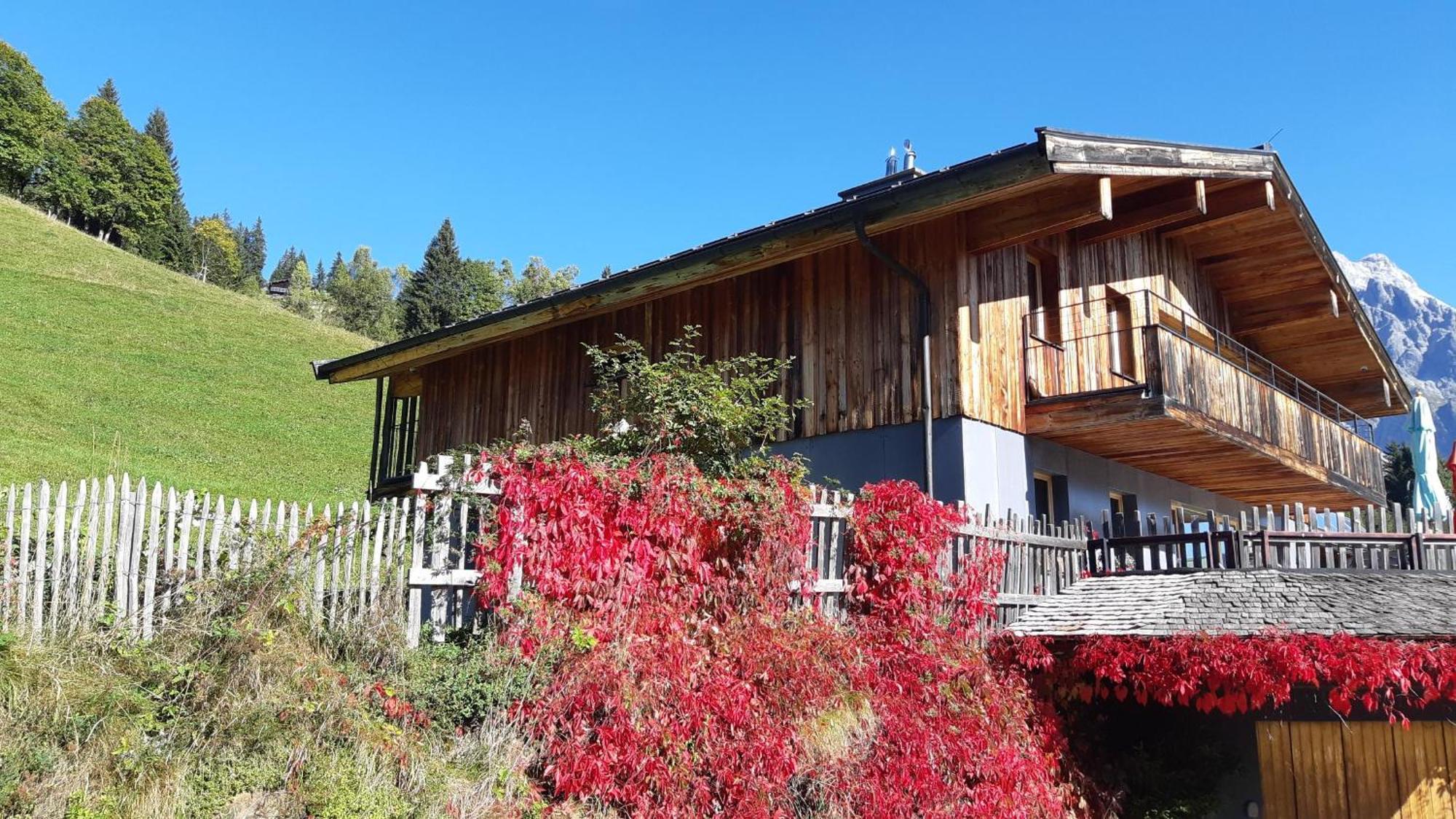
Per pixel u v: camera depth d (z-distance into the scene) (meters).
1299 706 8.59
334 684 5.77
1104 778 8.76
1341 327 16.66
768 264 10.57
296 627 6.04
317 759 5.39
